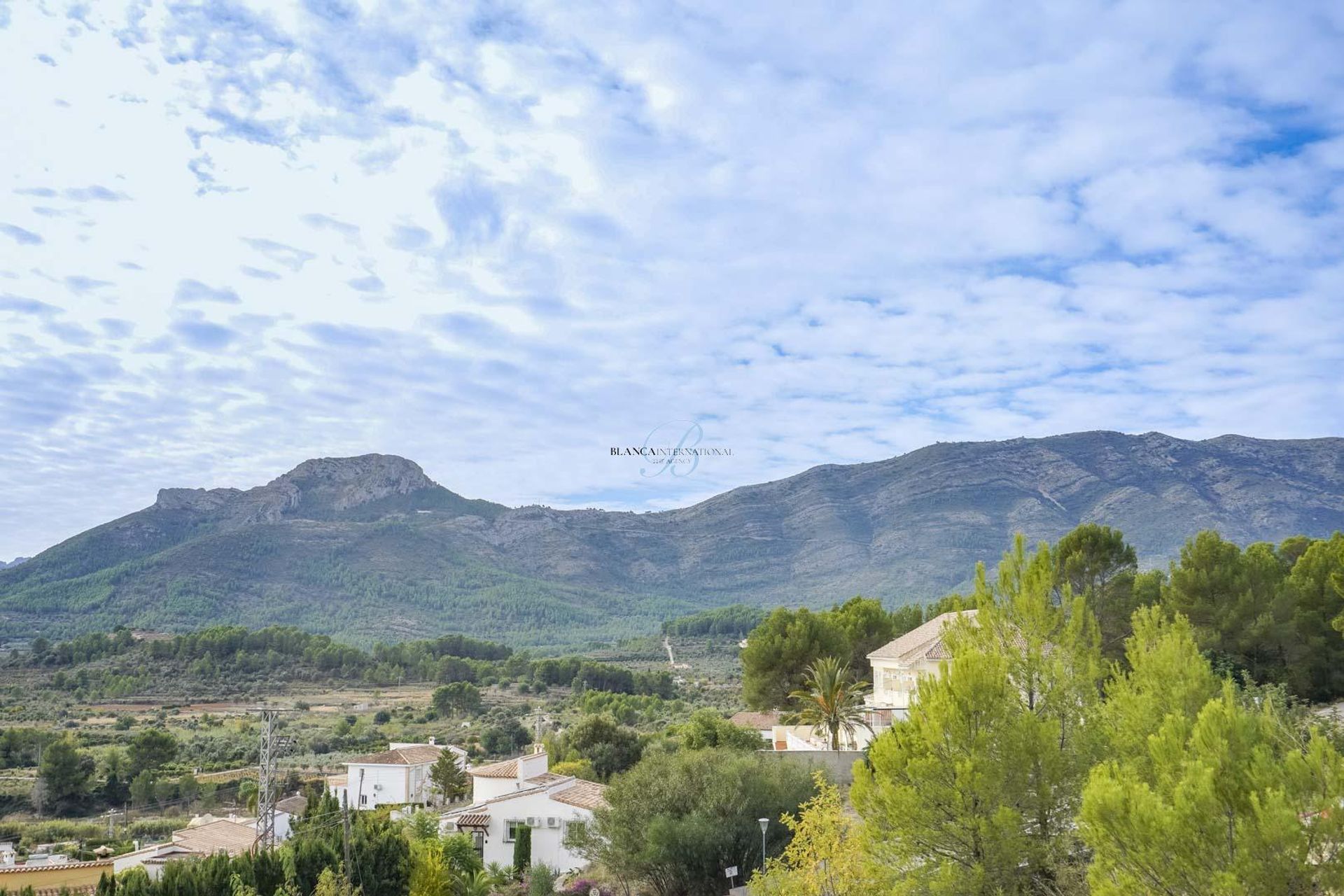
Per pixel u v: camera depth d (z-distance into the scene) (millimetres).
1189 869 15195
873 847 23359
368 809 81250
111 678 182000
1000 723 22234
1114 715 23828
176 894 35531
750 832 39969
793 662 71688
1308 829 14359
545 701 177625
